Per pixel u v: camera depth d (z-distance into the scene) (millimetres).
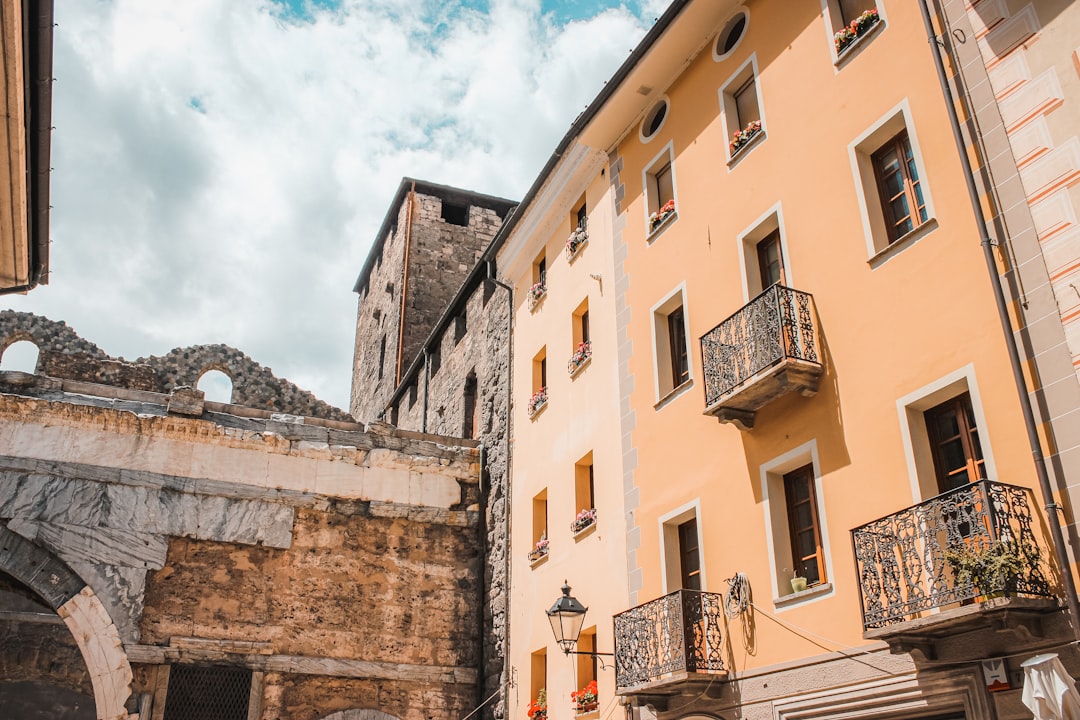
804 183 12516
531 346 20703
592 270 18094
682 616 12367
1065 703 7332
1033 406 8859
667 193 16234
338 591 19797
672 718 12711
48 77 10688
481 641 20531
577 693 15812
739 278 13305
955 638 9086
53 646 25922
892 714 9828
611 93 16750
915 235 10617
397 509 20922
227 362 23844
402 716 19312
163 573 18453
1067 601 8141
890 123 11336
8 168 11539
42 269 14211
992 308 9523
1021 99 9664
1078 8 9359
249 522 19453
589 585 16094
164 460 19172
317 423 21312
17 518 17688
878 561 9586
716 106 14797
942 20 10805
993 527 8383
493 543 20844
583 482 17453
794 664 11023
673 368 14992
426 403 29078
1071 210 8938
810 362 11430
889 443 10352
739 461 12586
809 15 13172
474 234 39938
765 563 11742
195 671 18188
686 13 14969
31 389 19016
